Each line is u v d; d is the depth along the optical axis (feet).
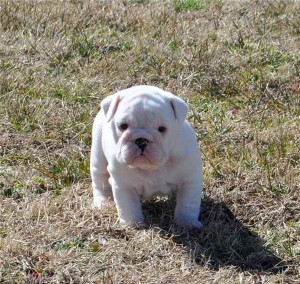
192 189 19.06
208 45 32.07
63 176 22.04
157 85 28.45
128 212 19.17
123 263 17.75
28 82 27.81
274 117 25.81
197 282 17.06
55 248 18.35
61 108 25.98
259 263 18.10
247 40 33.12
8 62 29.37
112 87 28.07
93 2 37.63
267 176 21.52
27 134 24.35
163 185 18.95
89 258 17.89
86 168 22.31
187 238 18.80
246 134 24.44
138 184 18.93
